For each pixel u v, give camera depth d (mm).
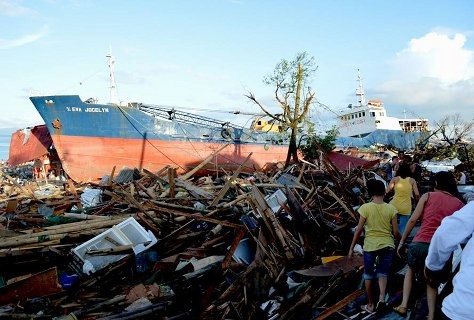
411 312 4738
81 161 22062
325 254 7988
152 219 8297
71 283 6031
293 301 5926
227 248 7441
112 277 6438
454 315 2502
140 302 5527
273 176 16703
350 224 9594
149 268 6715
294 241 7777
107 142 22625
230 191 12812
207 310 5621
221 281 6395
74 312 5289
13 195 16547
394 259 6527
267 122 32469
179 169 24578
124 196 10461
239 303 5812
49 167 25500
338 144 39594
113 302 5605
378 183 5387
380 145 41250
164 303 5480
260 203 8078
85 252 6703
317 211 10469
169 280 6469
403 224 7754
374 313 5105
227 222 7832
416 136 46188
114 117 22734
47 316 5191
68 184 17438
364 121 47844
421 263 4527
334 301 5941
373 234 5262
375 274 5355
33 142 25719
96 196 12664
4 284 5934
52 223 8953
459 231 2738
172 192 12016
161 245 7484
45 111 21391
